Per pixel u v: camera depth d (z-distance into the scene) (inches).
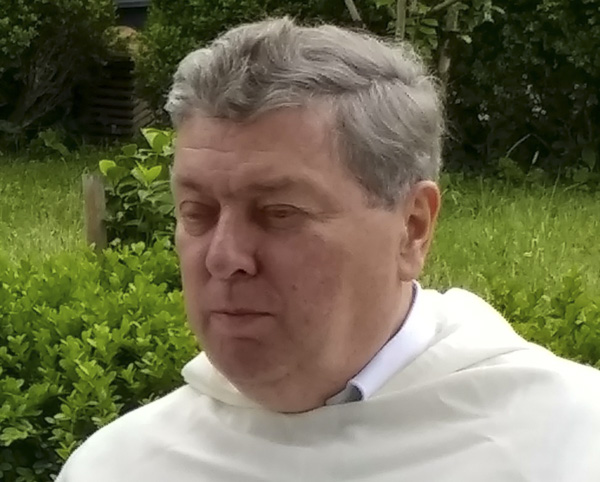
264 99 67.0
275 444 79.4
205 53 69.9
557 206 314.3
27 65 450.3
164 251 174.1
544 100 379.2
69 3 440.8
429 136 72.1
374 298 72.3
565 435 75.0
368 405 77.5
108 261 172.1
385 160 69.5
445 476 74.9
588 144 381.1
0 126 454.9
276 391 74.9
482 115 389.4
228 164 68.2
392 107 69.8
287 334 70.3
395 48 72.6
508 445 75.2
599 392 78.0
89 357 132.4
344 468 76.7
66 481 87.6
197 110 69.2
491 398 77.9
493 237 261.1
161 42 406.6
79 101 478.9
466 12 335.9
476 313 84.4
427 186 72.6
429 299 85.1
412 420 77.6
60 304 152.2
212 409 85.0
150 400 128.7
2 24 430.9
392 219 71.6
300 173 67.6
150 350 133.0
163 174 207.8
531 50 368.5
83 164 408.8
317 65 68.0
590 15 359.6
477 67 377.1
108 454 86.6
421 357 79.5
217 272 69.3
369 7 364.5
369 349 75.5
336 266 69.5
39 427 127.0
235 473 80.0
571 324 136.6
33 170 393.1
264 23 71.6
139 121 481.1
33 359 136.5
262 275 69.3
